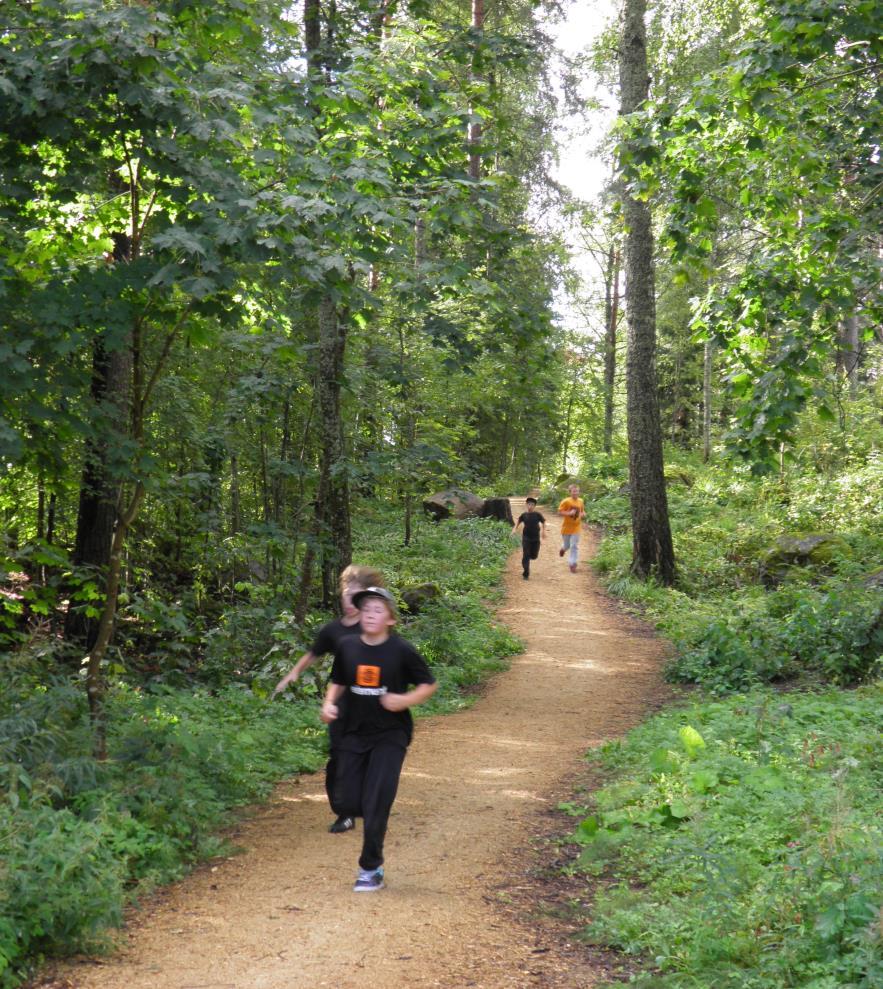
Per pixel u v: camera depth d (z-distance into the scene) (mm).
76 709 7637
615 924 4773
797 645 11953
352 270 9672
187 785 6824
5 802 5180
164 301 6891
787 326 10297
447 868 5863
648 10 20250
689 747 7605
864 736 7750
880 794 6344
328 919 4949
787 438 10172
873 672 10773
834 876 4445
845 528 20594
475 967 4406
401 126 10414
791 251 10539
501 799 7477
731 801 6266
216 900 5281
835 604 12070
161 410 12875
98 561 12258
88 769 6238
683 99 10523
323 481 14109
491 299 10102
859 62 10672
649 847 5836
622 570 20375
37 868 4676
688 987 4020
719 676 11945
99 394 8812
